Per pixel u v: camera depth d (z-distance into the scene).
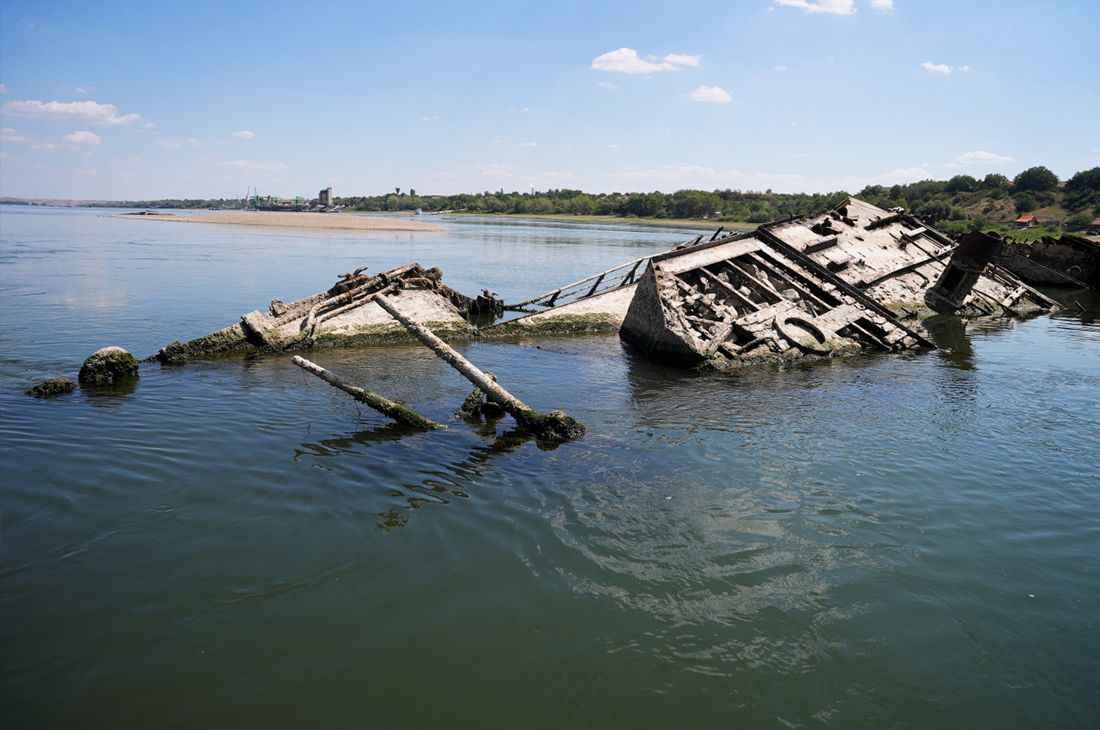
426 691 4.62
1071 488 8.28
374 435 9.80
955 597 5.89
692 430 10.41
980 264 19.17
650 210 181.25
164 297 23.62
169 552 6.29
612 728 4.35
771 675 4.88
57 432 9.41
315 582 5.86
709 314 16.95
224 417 10.37
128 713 4.35
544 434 9.93
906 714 4.57
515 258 47.38
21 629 5.12
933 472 8.71
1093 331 21.42
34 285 25.27
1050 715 4.59
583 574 6.10
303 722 4.33
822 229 23.27
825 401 12.24
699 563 6.34
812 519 7.31
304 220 120.69
